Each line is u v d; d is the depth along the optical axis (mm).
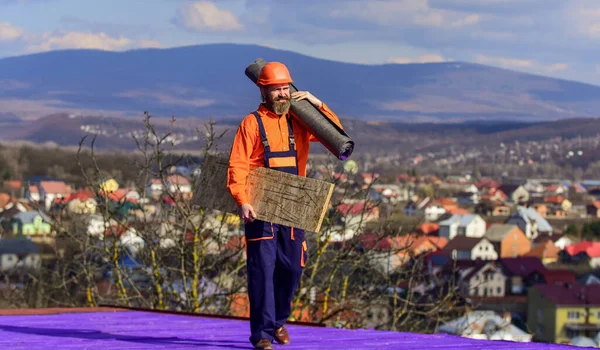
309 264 16500
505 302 73562
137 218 17188
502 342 7570
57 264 17812
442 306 17359
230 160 6633
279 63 6691
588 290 69750
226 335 8102
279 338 7105
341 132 6609
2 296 19016
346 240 16875
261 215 6602
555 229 159000
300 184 6484
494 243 113562
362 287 17078
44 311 10586
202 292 16422
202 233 16359
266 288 6719
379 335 8062
